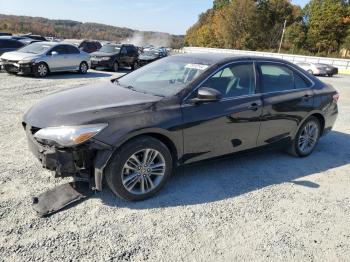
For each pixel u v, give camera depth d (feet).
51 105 11.88
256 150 15.01
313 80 17.47
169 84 13.20
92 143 10.38
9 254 8.60
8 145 16.20
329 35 190.39
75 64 50.49
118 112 11.00
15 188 11.87
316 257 9.56
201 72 13.14
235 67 14.08
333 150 19.29
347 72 109.60
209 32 265.54
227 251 9.46
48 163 10.49
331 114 18.01
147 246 9.36
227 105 13.23
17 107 24.58
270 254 9.50
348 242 10.40
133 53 67.56
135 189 11.68
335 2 197.57
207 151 13.08
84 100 12.04
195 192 12.66
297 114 16.03
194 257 9.09
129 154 10.97
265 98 14.60
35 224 9.90
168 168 12.07
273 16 230.07
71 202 11.09
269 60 15.56
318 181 14.67
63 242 9.22
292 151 17.07
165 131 11.55
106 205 11.23
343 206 12.62
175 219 10.77
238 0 223.71
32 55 43.57
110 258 8.75
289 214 11.69
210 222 10.77
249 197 12.63
